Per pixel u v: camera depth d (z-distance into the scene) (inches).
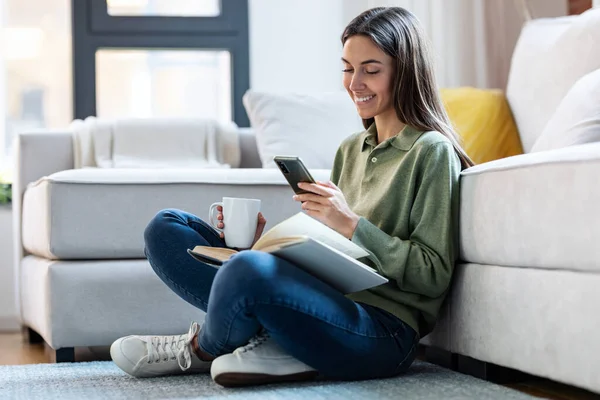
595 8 123.0
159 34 163.8
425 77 79.0
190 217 81.0
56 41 167.2
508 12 157.8
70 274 98.3
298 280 66.4
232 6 165.5
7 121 166.1
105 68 165.2
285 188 105.7
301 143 136.4
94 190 100.3
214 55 167.9
